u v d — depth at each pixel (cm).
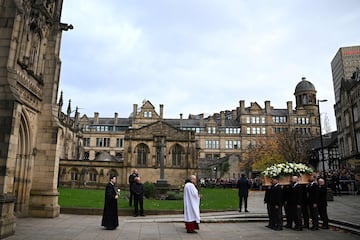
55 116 1895
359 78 4844
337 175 3369
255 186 4953
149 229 1391
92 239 1129
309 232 1359
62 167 6200
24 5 1576
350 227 1391
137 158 6188
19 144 1684
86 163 6247
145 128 6316
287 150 5853
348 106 4844
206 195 3519
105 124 11019
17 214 1630
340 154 5356
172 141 6259
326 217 1459
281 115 10650
